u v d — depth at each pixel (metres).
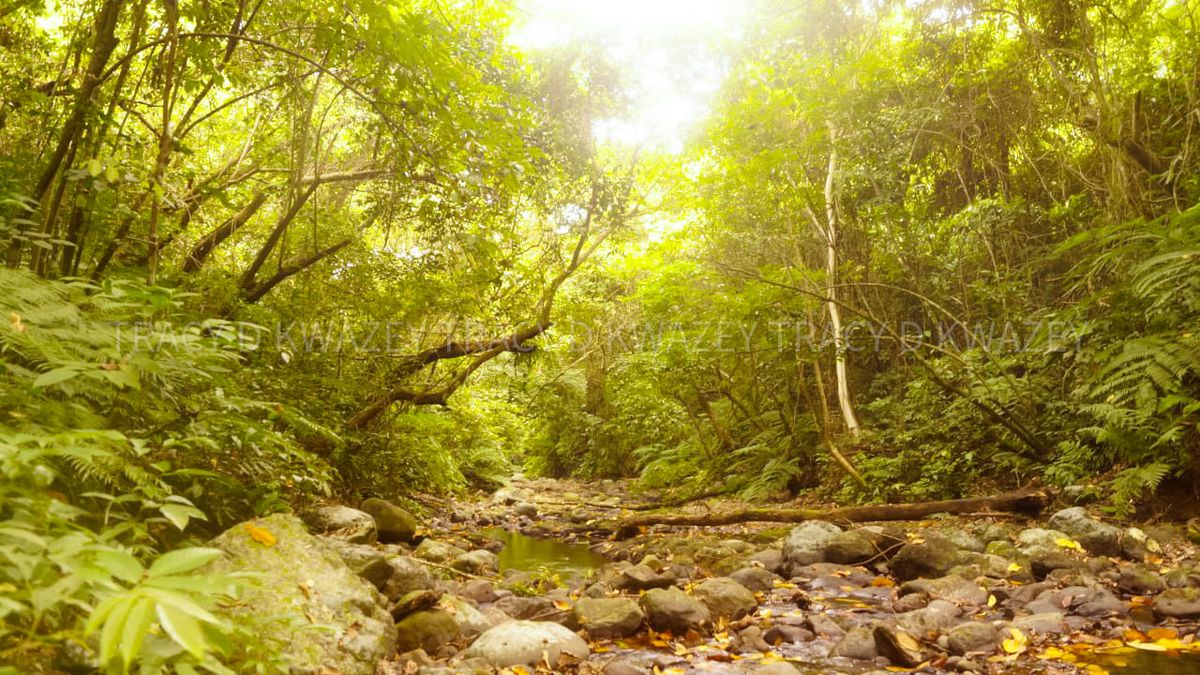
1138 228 6.46
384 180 7.05
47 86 5.01
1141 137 7.43
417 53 4.86
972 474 7.93
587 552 7.32
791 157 8.84
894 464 8.52
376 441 8.03
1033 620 3.77
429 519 8.50
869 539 5.71
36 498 1.65
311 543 3.13
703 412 13.56
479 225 6.74
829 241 9.71
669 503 11.01
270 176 7.37
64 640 1.72
